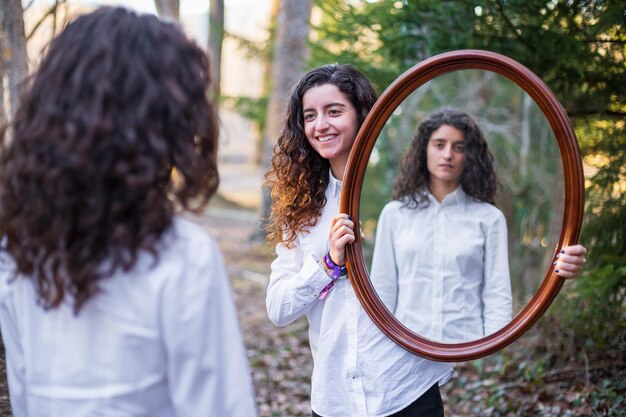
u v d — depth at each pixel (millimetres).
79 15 1141
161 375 1125
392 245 2189
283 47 8227
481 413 3039
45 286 1109
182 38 1142
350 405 1860
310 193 1979
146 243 1081
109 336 1098
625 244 2758
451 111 2492
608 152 2742
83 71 1060
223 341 1155
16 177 1080
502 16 2682
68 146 1030
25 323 1162
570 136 1693
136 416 1104
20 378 1204
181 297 1105
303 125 1974
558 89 2785
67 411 1102
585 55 2561
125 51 1074
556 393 3043
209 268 1139
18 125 1108
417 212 2223
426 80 1817
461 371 3588
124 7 1146
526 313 1842
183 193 1134
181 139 1117
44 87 1082
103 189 1053
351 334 1863
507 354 3531
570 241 1745
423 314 2105
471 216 2195
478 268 2127
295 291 1848
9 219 1099
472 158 2393
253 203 15039
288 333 4863
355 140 1830
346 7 3643
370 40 3693
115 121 1052
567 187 1729
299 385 3809
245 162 23281
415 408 1898
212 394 1127
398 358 1868
